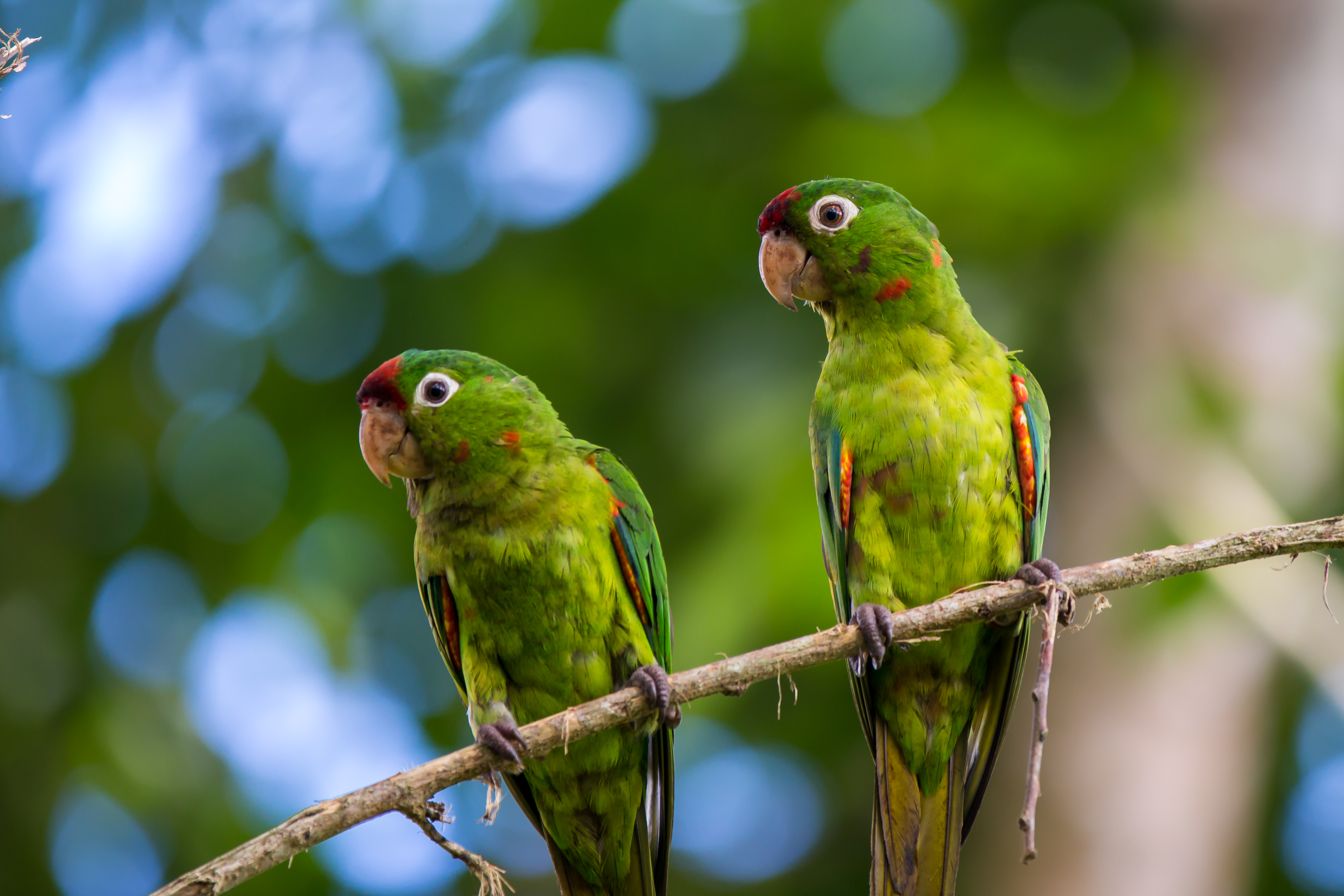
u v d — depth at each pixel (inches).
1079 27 568.4
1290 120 551.2
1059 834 493.7
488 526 277.7
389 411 282.0
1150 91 544.1
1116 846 489.1
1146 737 494.6
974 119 518.6
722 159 565.3
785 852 589.9
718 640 448.5
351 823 218.2
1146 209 512.1
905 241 288.8
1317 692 579.8
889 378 283.9
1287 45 559.8
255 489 580.4
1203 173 548.4
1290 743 608.7
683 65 581.3
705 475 498.9
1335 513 504.4
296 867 553.0
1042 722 215.5
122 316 585.0
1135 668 497.4
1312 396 508.1
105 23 556.7
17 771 550.3
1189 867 493.7
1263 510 489.1
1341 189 546.0
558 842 291.1
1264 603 462.6
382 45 574.9
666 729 279.4
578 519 279.1
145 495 589.9
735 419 501.7
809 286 295.9
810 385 499.5
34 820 546.0
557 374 563.5
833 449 288.2
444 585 285.0
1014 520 281.6
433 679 587.2
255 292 576.4
